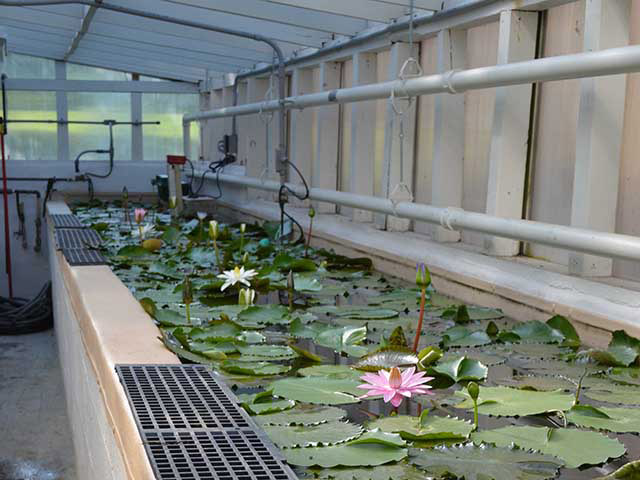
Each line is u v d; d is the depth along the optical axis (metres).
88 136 8.29
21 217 7.89
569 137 3.16
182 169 7.61
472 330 2.65
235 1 4.52
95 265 3.46
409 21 3.95
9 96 8.08
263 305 3.04
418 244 3.90
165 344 2.15
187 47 6.15
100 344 2.13
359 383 2.00
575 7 3.09
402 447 1.54
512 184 3.38
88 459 2.60
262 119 6.23
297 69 5.79
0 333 6.71
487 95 3.72
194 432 1.50
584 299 2.65
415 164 4.45
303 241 5.02
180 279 3.71
